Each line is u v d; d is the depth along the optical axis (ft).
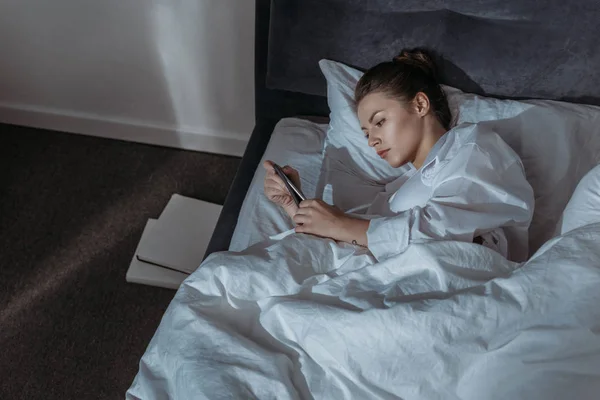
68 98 6.66
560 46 4.33
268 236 4.25
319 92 5.06
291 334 3.29
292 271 3.54
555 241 3.16
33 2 5.72
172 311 3.53
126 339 5.18
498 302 2.95
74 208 6.22
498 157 3.73
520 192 3.65
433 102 4.21
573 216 3.57
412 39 4.53
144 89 6.39
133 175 6.56
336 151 4.73
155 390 3.29
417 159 4.31
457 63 4.54
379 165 4.66
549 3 4.17
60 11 5.77
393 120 4.10
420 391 2.95
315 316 3.19
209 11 5.52
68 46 6.09
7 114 6.88
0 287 5.53
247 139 6.68
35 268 5.69
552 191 4.02
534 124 4.24
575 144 4.17
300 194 4.10
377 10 4.46
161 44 5.90
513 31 4.35
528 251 3.90
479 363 2.89
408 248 3.34
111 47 6.02
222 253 3.77
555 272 2.97
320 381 3.13
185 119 6.63
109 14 5.72
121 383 4.91
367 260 3.63
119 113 6.71
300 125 5.19
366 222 3.84
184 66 6.07
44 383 4.90
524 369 2.78
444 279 3.20
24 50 6.21
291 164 4.85
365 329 3.06
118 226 6.07
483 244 3.63
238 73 6.03
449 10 4.38
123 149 6.82
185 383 3.15
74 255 5.80
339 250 3.77
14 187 6.39
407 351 2.99
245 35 5.67
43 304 5.41
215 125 6.63
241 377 3.09
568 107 4.36
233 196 4.82
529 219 3.67
